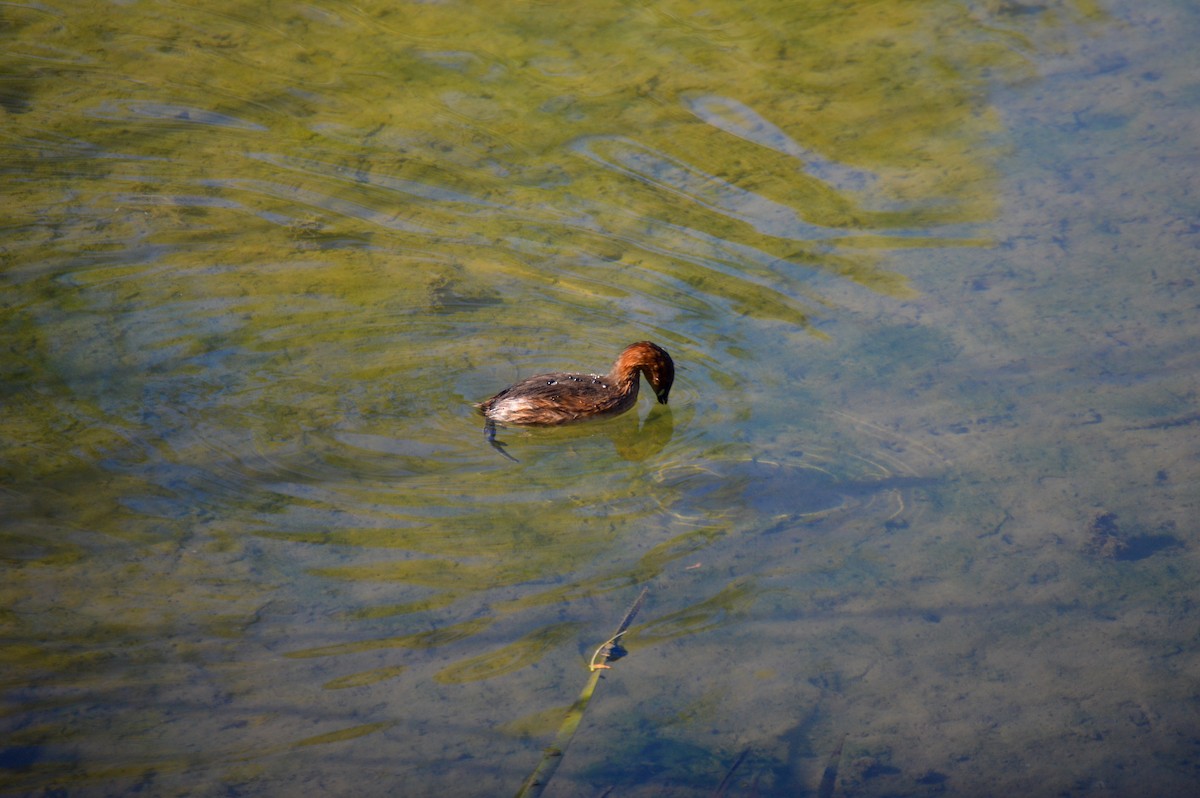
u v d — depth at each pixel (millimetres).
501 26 23312
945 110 20766
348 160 18844
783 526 12320
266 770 9156
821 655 10773
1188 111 20562
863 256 17031
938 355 15117
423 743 9508
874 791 9391
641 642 10734
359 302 15492
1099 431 13781
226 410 13375
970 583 11695
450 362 14586
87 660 10023
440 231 17156
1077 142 19828
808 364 14938
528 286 16078
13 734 9250
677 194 18281
